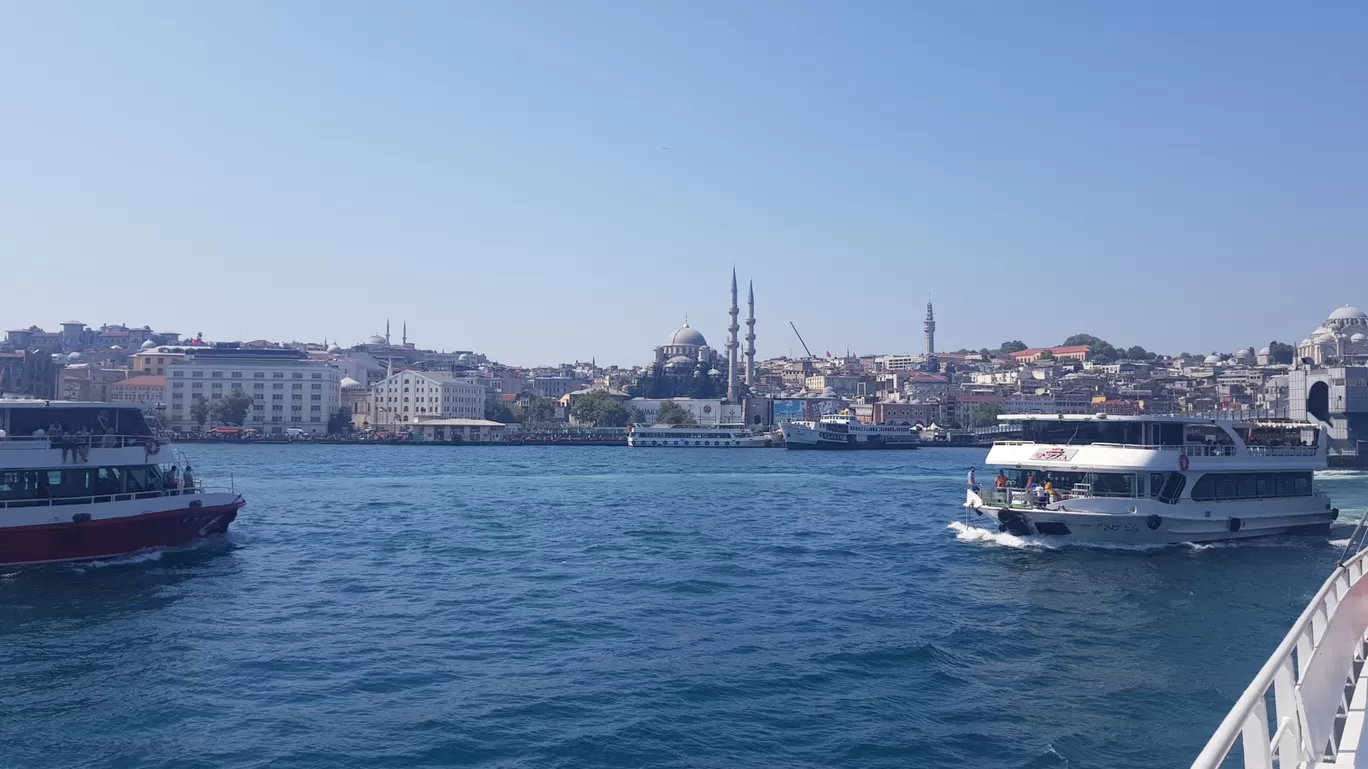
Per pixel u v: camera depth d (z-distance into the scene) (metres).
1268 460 57.47
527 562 51.44
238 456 189.00
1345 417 137.00
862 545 58.09
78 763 22.59
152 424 60.50
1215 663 31.08
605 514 78.75
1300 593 42.12
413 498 95.00
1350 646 16.53
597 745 23.66
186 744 23.70
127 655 31.80
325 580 45.59
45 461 47.91
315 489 106.62
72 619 37.09
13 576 45.78
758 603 40.28
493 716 25.66
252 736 24.22
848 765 22.64
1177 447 54.53
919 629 35.50
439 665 30.48
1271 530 57.75
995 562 50.75
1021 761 22.89
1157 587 43.56
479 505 87.31
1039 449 56.44
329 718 25.53
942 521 72.69
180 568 48.91
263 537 61.84
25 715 25.78
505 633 34.78
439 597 41.38
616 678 29.08
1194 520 54.06
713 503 90.44
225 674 29.56
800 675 29.52
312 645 33.03
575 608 39.12
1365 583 18.77
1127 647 33.06
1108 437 55.59
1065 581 45.16
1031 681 29.08
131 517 50.31
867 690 28.14
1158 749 23.66
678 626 35.94
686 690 27.92
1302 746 11.13
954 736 24.45
